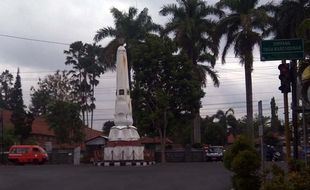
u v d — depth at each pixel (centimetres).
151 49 5238
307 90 1806
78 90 8525
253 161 1567
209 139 8644
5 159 5703
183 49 5781
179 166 4091
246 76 5234
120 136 4878
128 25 6138
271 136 6769
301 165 1528
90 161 5691
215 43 5459
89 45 8569
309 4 4581
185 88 5247
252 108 5206
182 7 6034
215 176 2762
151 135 5394
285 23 4659
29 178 2820
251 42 5181
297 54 1589
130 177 2761
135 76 5297
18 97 10562
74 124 7031
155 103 5250
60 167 4306
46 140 8394
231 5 5378
